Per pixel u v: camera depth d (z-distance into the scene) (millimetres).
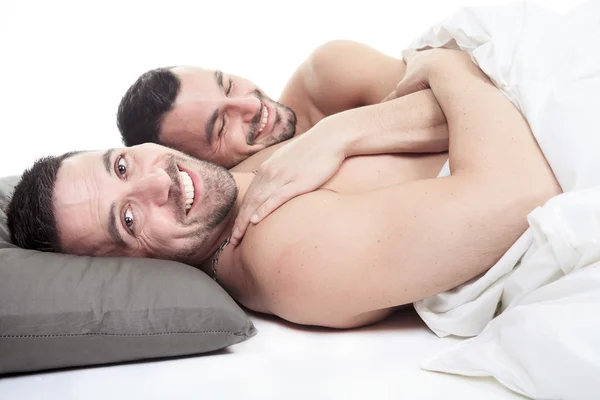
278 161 1396
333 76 1942
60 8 2812
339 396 1032
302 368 1147
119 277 1225
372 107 1447
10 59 2773
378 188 1321
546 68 1293
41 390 1096
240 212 1426
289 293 1310
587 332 979
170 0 2893
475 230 1202
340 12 2936
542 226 1120
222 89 1881
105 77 2822
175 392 1065
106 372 1172
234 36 2939
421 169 1437
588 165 1173
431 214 1215
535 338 1012
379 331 1343
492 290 1231
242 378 1108
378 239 1244
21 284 1152
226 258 1480
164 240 1420
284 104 2082
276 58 2955
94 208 1364
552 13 1411
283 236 1318
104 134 2777
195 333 1212
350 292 1264
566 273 1136
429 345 1246
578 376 966
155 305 1192
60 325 1138
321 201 1328
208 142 1865
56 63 2801
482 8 1468
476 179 1223
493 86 1347
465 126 1294
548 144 1218
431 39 1660
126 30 2859
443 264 1220
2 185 1643
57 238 1357
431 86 1429
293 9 2939
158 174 1391
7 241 1405
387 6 2926
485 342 1100
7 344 1116
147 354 1209
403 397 1025
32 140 2727
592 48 1290
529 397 1022
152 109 1869
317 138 1394
